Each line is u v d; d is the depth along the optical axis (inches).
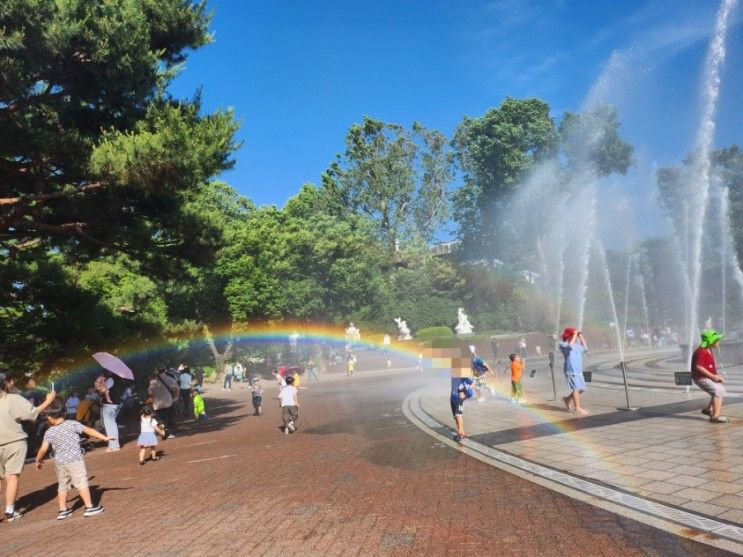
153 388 618.5
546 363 1376.7
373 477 311.4
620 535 194.9
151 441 460.4
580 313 2018.9
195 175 513.7
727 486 235.9
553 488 257.4
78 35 446.0
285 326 1879.9
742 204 1840.6
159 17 555.8
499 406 570.3
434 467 323.0
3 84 443.2
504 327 2119.8
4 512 321.4
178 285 1437.0
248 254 1622.8
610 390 637.3
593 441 350.3
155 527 251.9
